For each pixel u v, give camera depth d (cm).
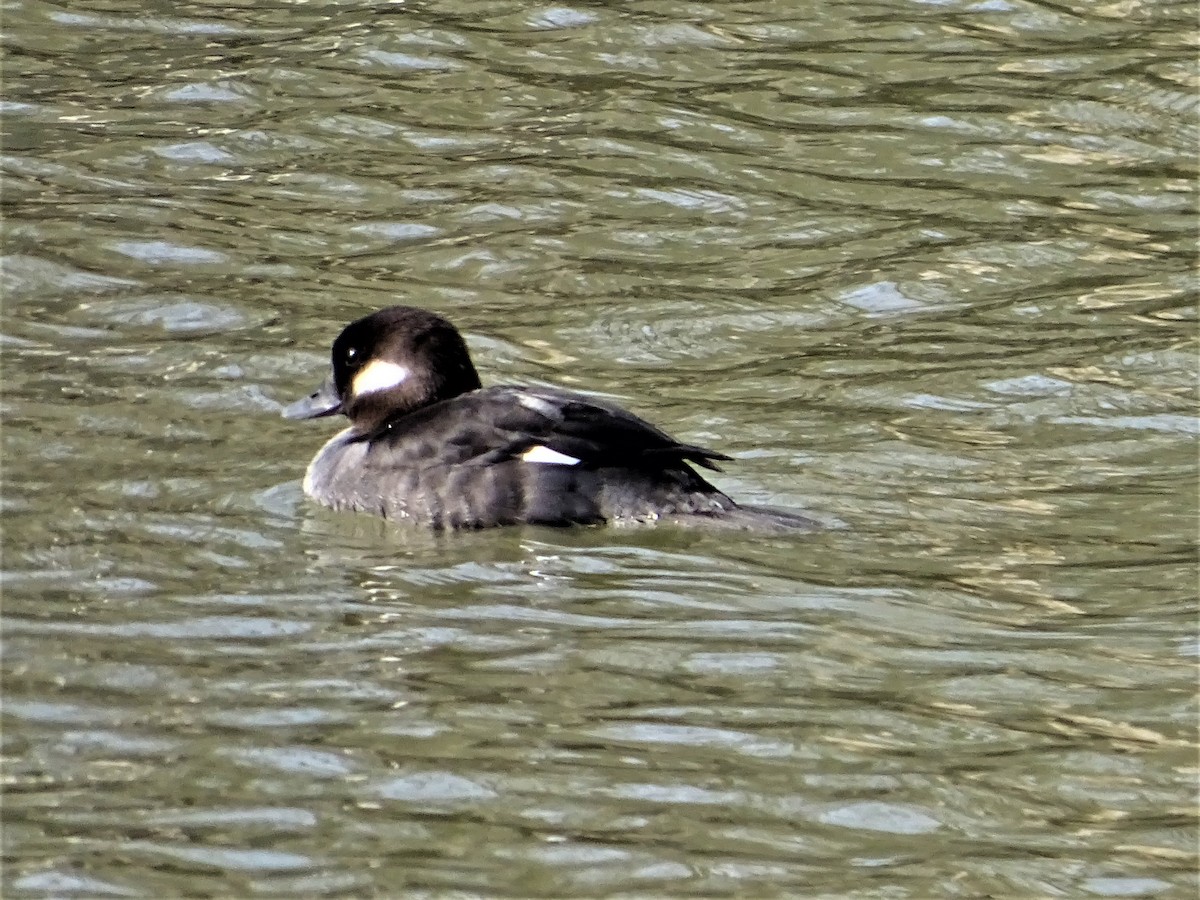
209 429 1470
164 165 1978
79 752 1011
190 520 1313
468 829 948
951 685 1099
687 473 1334
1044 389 1566
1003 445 1469
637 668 1113
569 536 1298
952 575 1244
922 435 1482
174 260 1777
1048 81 2192
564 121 2095
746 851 936
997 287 1772
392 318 1419
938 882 914
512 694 1081
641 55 2245
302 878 907
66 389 1521
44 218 1845
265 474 1400
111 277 1736
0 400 1495
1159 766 1017
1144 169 2014
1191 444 1469
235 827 946
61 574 1222
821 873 920
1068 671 1116
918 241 1858
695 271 1797
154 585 1212
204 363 1581
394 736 1032
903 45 2281
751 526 1300
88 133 2041
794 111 2123
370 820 954
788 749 1027
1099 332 1677
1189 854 942
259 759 1008
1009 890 910
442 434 1341
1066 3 2381
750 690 1090
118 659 1112
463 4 2375
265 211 1889
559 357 1625
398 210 1900
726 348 1652
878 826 960
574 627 1166
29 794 973
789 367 1612
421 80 2180
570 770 1002
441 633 1156
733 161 2016
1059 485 1397
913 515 1342
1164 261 1823
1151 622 1178
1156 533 1312
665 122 2092
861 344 1656
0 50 2242
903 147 2048
